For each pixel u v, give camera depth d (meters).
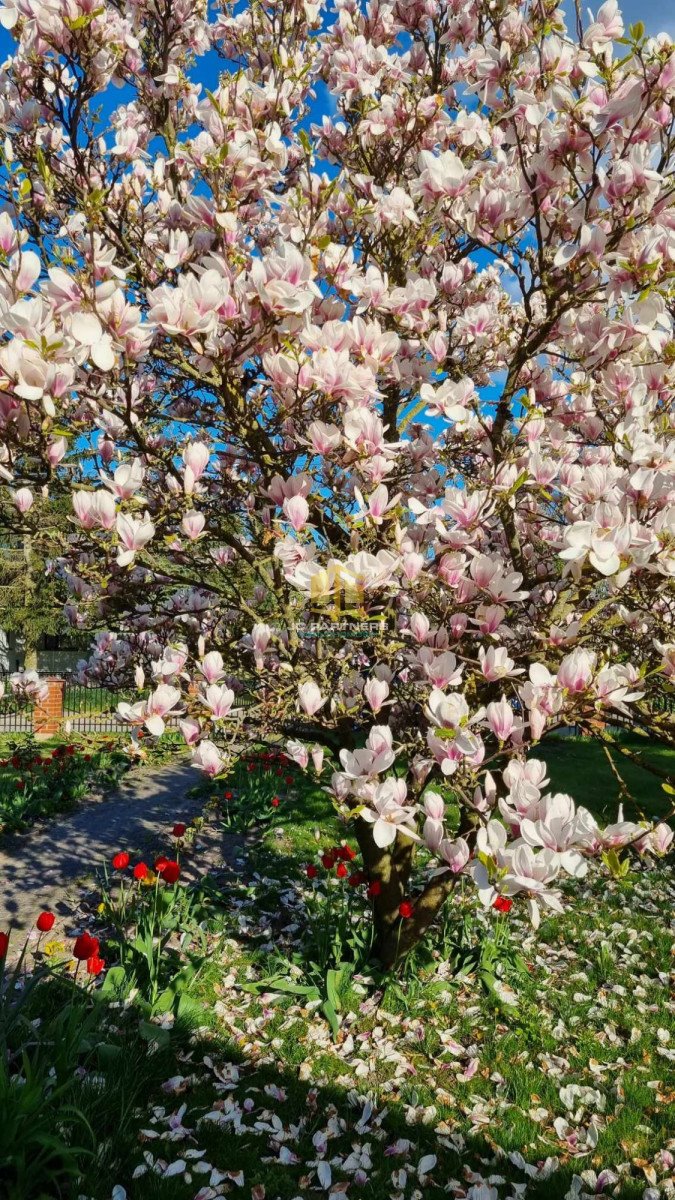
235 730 3.61
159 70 5.02
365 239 4.52
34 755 10.89
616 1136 3.62
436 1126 3.62
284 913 5.93
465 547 3.13
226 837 8.09
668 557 2.90
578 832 2.06
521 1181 3.31
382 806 2.54
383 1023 4.44
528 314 3.81
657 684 3.67
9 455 2.63
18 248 2.40
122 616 4.89
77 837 7.96
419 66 5.26
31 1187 2.74
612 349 3.53
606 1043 4.47
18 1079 3.10
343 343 2.89
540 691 2.74
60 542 3.70
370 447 2.98
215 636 4.81
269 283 2.64
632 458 3.25
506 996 4.83
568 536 2.72
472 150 4.55
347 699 3.91
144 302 4.32
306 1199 3.03
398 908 4.81
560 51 3.16
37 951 5.08
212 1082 3.78
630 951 5.73
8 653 25.44
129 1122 3.32
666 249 2.99
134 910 5.59
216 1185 3.04
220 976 4.83
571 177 3.36
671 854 7.94
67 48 3.31
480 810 2.82
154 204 4.45
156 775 11.21
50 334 2.24
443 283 4.39
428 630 3.34
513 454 3.79
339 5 5.23
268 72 5.11
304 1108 3.66
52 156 4.08
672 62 2.93
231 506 4.82
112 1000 4.28
